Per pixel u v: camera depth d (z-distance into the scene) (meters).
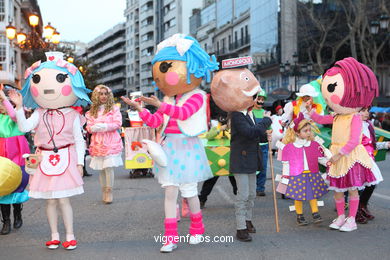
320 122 5.91
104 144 7.34
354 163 5.20
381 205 6.81
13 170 5.10
